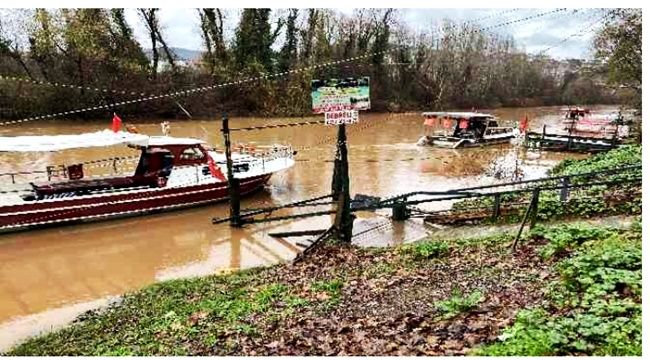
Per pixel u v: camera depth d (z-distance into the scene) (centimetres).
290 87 5372
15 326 1038
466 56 6419
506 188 1994
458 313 680
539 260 859
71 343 880
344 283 927
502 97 7119
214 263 1370
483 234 1207
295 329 739
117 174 1955
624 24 2569
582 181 1608
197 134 3950
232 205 1644
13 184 1775
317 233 1501
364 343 643
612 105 7819
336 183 1845
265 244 1503
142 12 4731
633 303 576
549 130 4300
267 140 3638
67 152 2820
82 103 4366
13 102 4175
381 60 6075
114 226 1686
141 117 4688
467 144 3303
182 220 1747
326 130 4188
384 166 2639
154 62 4881
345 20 5962
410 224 1510
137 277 1288
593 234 918
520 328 574
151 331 849
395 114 5859
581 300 636
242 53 5262
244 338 736
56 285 1245
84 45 4269
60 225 1641
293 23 5544
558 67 7656
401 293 822
